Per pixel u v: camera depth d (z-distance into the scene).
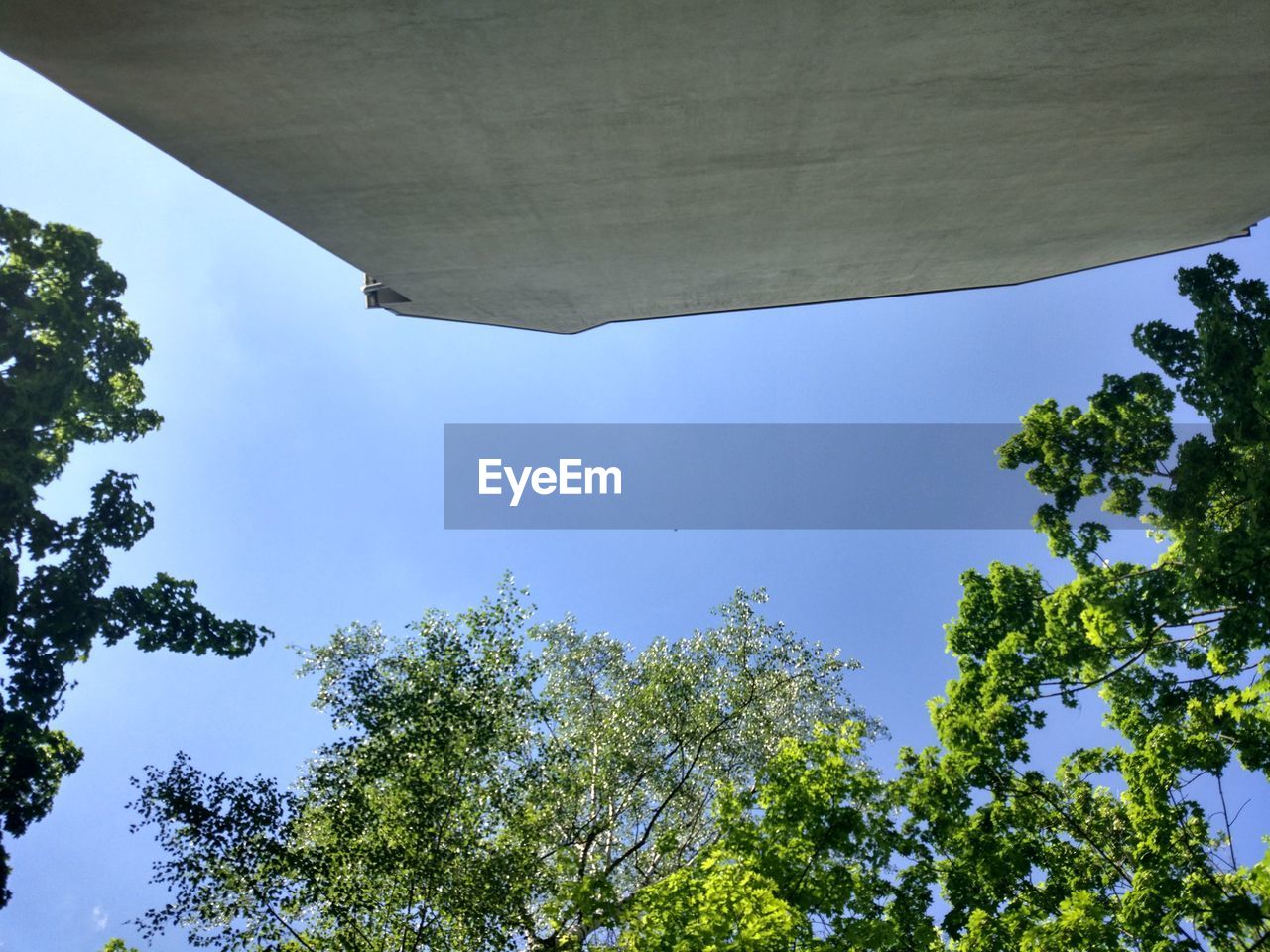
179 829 11.95
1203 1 6.58
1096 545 17.59
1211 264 16.23
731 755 16.75
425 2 6.07
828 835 10.92
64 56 6.56
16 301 15.52
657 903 10.05
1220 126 9.23
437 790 13.03
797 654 18.00
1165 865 11.78
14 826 14.67
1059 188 10.89
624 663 17.72
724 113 8.15
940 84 7.86
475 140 8.38
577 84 7.42
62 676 15.53
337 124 7.88
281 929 12.09
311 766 14.62
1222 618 13.80
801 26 6.72
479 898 12.26
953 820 13.66
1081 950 10.54
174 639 16.98
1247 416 14.98
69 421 17.11
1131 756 12.88
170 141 8.09
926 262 13.82
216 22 6.16
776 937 9.09
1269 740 12.79
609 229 11.15
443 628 14.63
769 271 13.73
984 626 16.50
